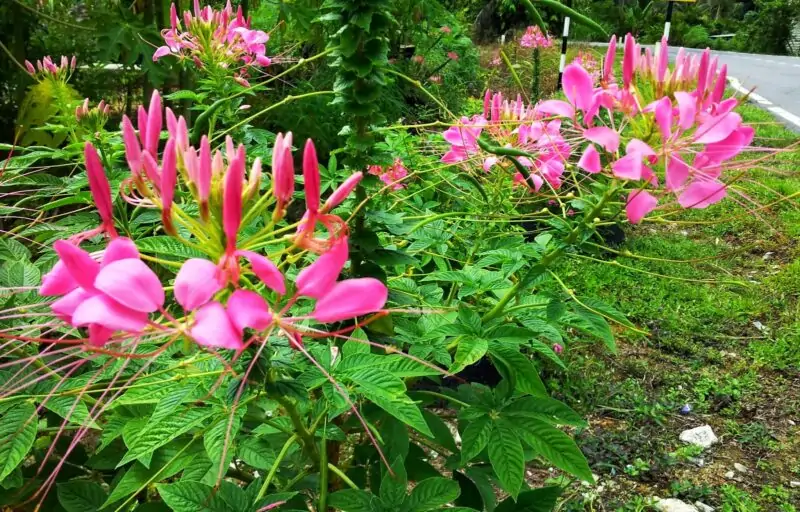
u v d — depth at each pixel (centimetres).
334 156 55
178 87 82
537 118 40
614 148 28
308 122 97
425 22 165
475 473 37
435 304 41
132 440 30
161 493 26
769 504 63
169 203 21
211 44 52
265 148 52
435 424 36
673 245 112
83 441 43
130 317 19
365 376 26
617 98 29
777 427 74
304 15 88
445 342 38
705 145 27
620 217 32
